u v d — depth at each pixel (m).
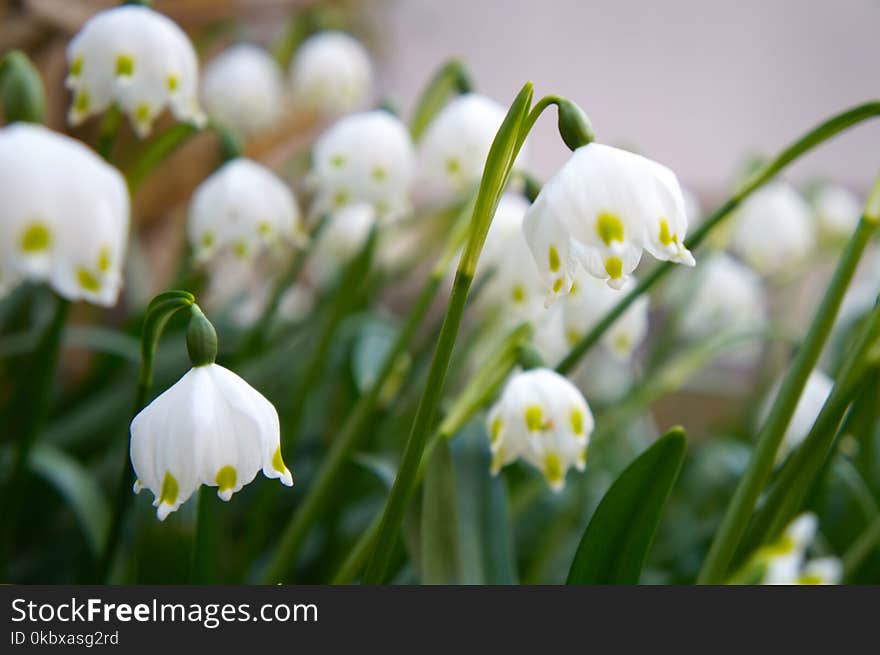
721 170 1.32
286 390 0.59
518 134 0.41
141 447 0.41
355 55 0.75
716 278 0.69
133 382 0.57
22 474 0.49
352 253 0.66
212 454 0.40
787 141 1.31
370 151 0.53
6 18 0.59
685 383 0.90
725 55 1.30
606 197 0.40
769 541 0.44
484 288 0.55
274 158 0.91
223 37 0.81
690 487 0.67
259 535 0.52
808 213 0.73
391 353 0.49
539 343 0.55
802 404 0.52
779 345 0.72
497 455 0.45
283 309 0.75
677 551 0.58
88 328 0.68
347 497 0.55
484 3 1.31
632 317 0.50
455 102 0.54
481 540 0.46
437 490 0.45
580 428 0.44
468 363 0.65
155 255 0.80
